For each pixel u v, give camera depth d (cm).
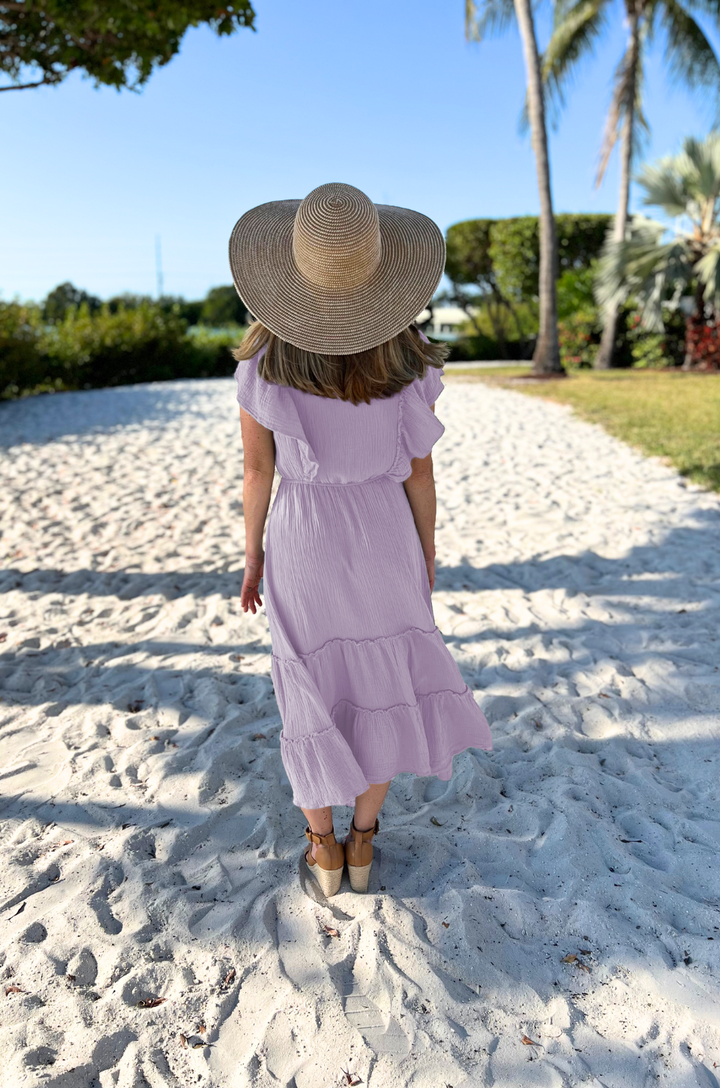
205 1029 173
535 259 2498
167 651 385
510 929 199
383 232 177
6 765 286
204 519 630
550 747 285
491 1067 161
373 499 189
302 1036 169
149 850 237
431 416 185
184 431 1116
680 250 1537
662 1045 164
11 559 539
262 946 196
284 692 194
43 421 1270
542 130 1578
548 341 1695
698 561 464
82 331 1959
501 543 532
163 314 2156
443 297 3353
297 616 189
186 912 208
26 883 221
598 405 1152
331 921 204
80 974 190
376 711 195
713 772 266
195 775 274
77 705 330
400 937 195
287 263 172
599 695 319
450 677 203
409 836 238
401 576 191
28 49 807
